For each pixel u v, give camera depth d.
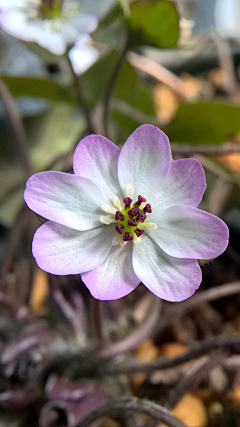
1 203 0.10
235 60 0.17
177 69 0.16
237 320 0.10
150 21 0.07
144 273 0.05
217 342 0.07
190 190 0.05
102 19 0.07
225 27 0.20
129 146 0.05
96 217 0.05
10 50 0.13
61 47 0.07
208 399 0.09
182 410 0.08
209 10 0.19
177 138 0.09
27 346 0.07
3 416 0.07
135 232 0.05
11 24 0.07
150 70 0.11
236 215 0.11
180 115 0.09
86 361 0.08
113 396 0.08
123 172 0.05
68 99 0.09
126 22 0.07
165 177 0.05
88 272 0.05
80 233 0.05
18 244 0.10
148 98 0.11
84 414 0.07
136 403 0.06
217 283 0.11
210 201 0.09
